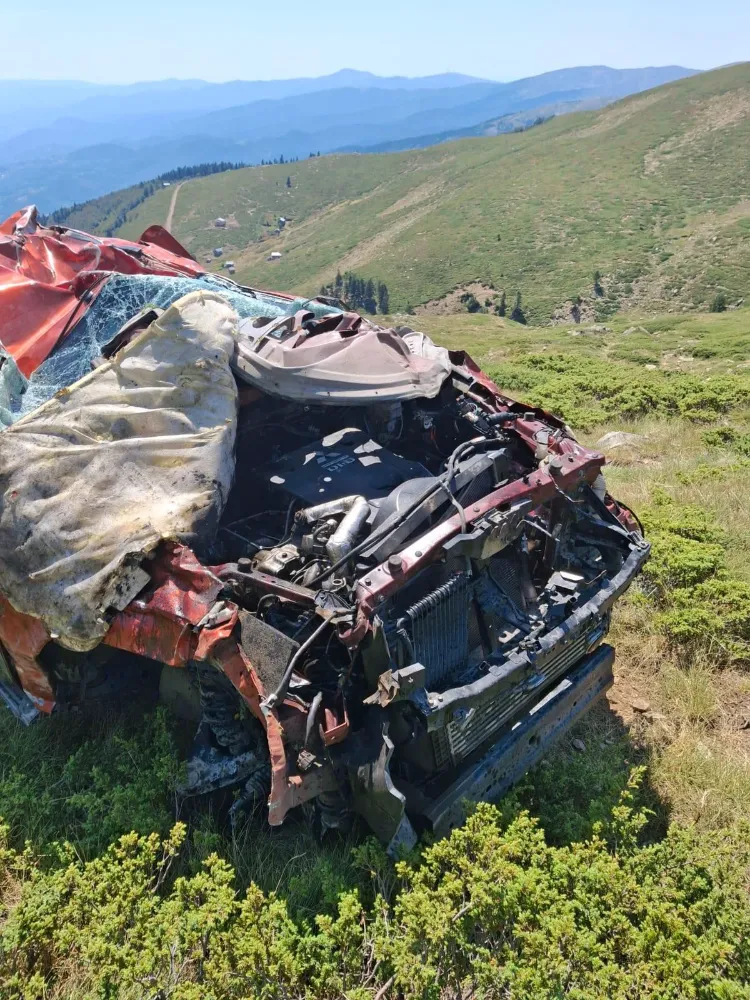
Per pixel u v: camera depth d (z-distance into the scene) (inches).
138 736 167.9
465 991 116.7
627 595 229.8
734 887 135.9
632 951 122.2
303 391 170.9
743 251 4955.7
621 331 1582.2
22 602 146.0
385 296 5743.1
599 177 7086.6
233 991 114.2
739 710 191.6
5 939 122.5
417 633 142.5
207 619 129.9
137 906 125.3
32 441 156.1
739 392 523.8
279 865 141.3
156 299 252.8
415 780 142.6
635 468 364.2
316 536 150.8
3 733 177.3
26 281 246.4
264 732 138.5
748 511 288.5
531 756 156.7
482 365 731.4
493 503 154.5
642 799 162.4
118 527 143.2
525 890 122.5
